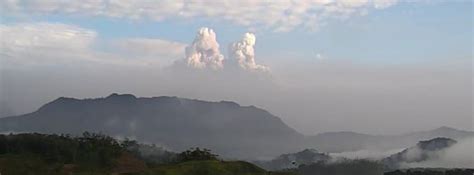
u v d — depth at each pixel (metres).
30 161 173.50
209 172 169.75
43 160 177.75
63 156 181.25
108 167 183.88
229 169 175.38
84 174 169.38
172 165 178.50
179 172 167.75
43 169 168.50
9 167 165.38
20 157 176.12
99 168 180.50
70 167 175.12
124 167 186.62
